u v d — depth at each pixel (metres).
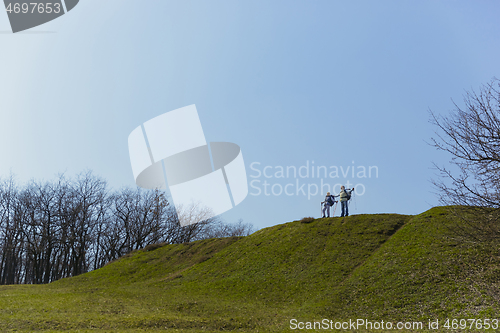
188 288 24.77
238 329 16.14
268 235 31.06
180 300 20.91
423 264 19.80
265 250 28.22
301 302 20.05
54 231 43.62
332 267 22.98
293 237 28.83
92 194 47.34
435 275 18.58
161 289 25.16
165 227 49.88
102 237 47.72
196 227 52.53
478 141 14.19
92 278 30.94
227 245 32.31
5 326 14.52
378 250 23.41
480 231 15.91
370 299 18.33
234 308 19.36
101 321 15.93
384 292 18.52
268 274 24.48
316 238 27.55
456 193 14.77
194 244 35.03
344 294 19.41
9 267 47.38
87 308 18.19
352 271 21.98
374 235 25.69
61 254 46.78
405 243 22.86
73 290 26.52
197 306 19.61
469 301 15.96
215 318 17.53
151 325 15.94
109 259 48.50
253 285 23.44
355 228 27.39
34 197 44.34
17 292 24.53
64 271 47.72
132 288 26.00
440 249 20.73
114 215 48.41
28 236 43.25
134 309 18.66
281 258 26.19
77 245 44.78
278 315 18.16
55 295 22.20
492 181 13.80
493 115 14.42
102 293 23.31
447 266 18.98
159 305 19.78
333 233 27.61
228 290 23.41
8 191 45.62
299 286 21.92
